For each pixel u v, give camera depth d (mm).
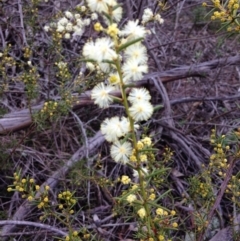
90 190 277
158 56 396
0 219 254
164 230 161
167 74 347
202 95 368
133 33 119
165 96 330
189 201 226
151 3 383
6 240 245
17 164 285
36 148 304
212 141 206
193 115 341
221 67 347
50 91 321
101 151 301
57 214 186
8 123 293
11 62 291
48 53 307
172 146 310
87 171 260
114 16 117
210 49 407
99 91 123
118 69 119
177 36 415
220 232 220
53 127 293
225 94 373
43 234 250
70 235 179
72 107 298
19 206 269
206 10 413
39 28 340
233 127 308
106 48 116
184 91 370
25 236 251
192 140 314
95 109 331
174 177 281
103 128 127
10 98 333
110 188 277
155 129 320
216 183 264
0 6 332
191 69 347
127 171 289
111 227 258
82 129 288
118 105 321
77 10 284
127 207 233
